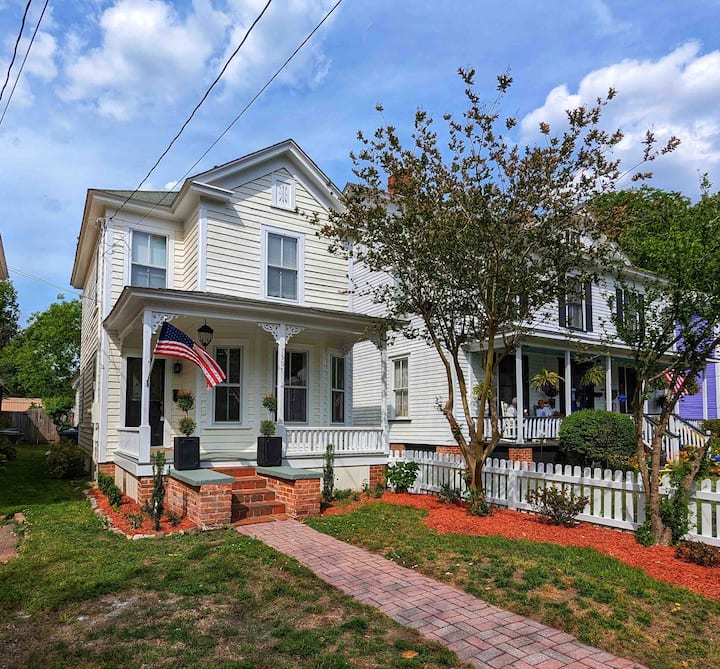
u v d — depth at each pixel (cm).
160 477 821
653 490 696
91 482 1352
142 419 945
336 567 602
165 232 1330
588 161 823
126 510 919
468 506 949
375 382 1844
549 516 832
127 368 1265
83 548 679
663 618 459
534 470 905
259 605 484
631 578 552
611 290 1805
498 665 377
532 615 466
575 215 859
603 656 392
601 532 757
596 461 1399
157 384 1243
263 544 694
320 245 1384
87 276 1838
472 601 498
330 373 1377
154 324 974
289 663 378
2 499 1093
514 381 1672
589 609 475
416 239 881
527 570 580
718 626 444
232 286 1235
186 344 997
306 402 1320
